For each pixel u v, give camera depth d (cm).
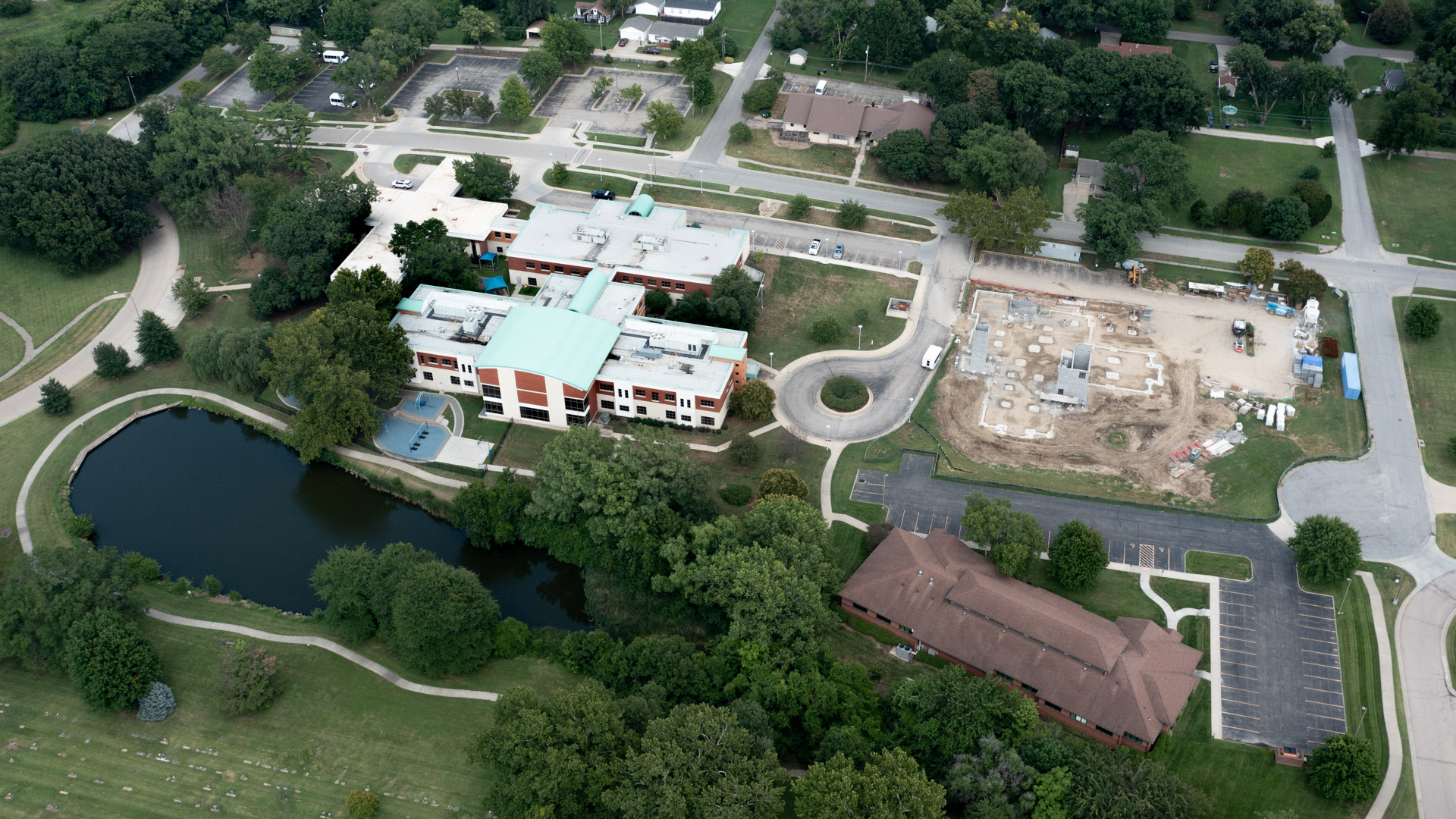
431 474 15888
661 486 14138
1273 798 11550
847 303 18975
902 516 15050
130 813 11575
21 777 11894
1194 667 12631
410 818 11488
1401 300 18675
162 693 12531
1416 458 15675
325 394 15612
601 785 10962
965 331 18388
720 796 10475
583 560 14550
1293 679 12762
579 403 16238
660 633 13625
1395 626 13375
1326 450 15850
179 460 16438
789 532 13625
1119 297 19062
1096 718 11944
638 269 18538
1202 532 14638
